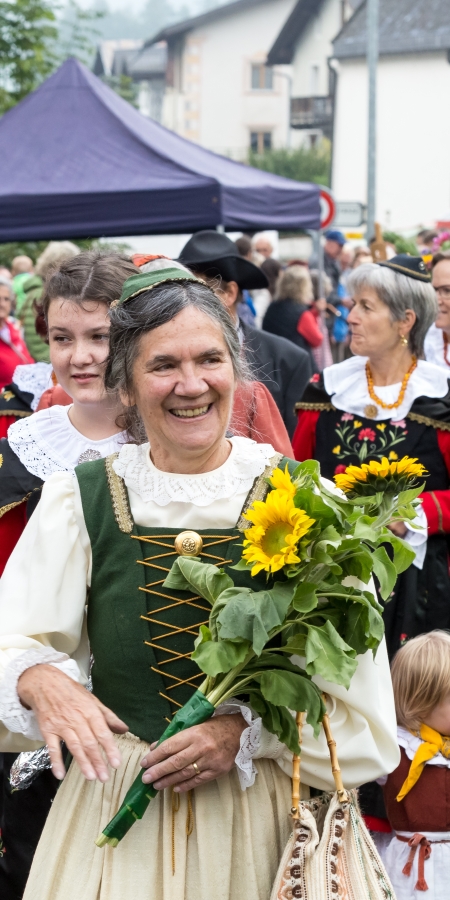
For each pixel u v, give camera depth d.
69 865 2.06
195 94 45.34
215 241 4.57
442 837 3.03
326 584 1.93
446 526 3.64
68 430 2.90
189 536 2.04
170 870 1.99
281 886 1.94
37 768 2.55
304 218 7.81
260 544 1.89
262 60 44.59
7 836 2.80
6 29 17.89
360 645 1.94
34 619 2.07
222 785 2.02
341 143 33.72
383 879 2.04
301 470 1.99
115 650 2.07
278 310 8.91
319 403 3.94
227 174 7.50
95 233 7.01
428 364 3.89
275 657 1.96
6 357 7.77
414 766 3.03
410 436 3.78
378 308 3.79
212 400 2.04
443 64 32.38
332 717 2.08
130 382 2.09
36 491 2.81
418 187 33.34
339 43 33.09
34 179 7.06
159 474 2.12
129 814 1.93
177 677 2.04
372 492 2.01
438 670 3.05
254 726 1.96
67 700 1.93
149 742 2.04
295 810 1.98
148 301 2.04
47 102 7.48
